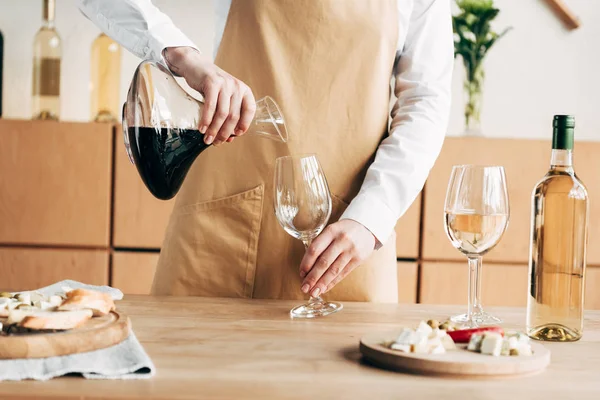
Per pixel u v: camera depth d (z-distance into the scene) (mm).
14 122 2480
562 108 2877
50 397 673
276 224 1362
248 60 1389
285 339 921
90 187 2496
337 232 1189
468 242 1007
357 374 772
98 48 2541
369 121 1381
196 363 795
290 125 1375
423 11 1415
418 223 2486
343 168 1386
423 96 1394
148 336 917
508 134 2877
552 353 889
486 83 2863
